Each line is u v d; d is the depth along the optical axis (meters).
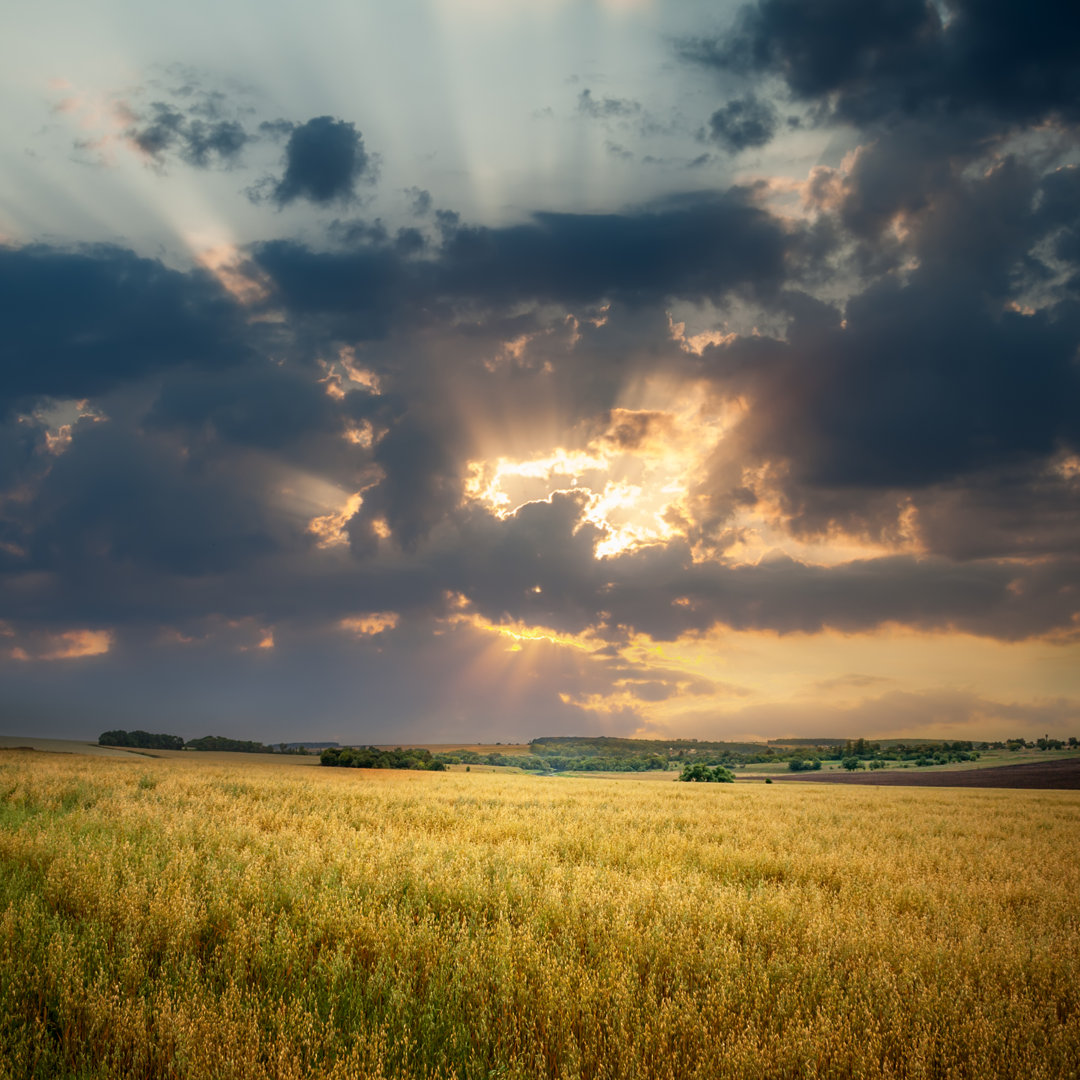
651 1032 3.75
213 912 5.46
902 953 5.22
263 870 6.85
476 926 5.52
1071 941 5.82
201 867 6.95
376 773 46.03
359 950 4.95
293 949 4.64
